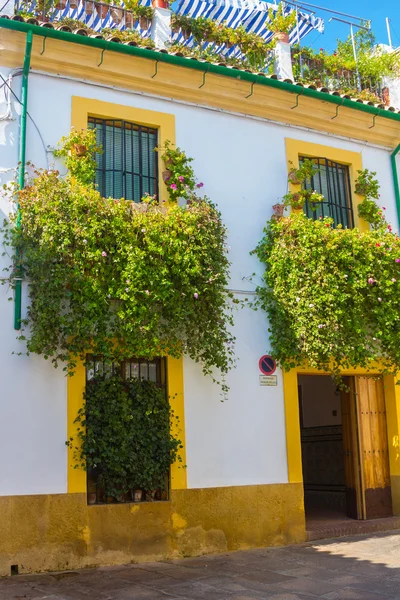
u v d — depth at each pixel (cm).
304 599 671
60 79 933
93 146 908
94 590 704
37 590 702
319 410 1402
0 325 820
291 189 1088
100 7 1072
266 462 965
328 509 1259
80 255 818
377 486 1105
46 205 820
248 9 1416
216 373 954
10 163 874
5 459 793
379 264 1014
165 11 1093
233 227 1019
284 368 998
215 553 895
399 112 1188
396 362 1061
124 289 834
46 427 820
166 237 866
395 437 1109
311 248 976
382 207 1163
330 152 1149
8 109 888
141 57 966
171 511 877
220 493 919
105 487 847
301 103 1109
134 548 842
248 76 1035
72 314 816
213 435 932
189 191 981
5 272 839
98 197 850
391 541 959
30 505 793
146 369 920
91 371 873
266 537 941
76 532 811
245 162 1057
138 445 866
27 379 822
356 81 1286
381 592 690
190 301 882
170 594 689
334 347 956
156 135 1008
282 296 989
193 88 1023
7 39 895
